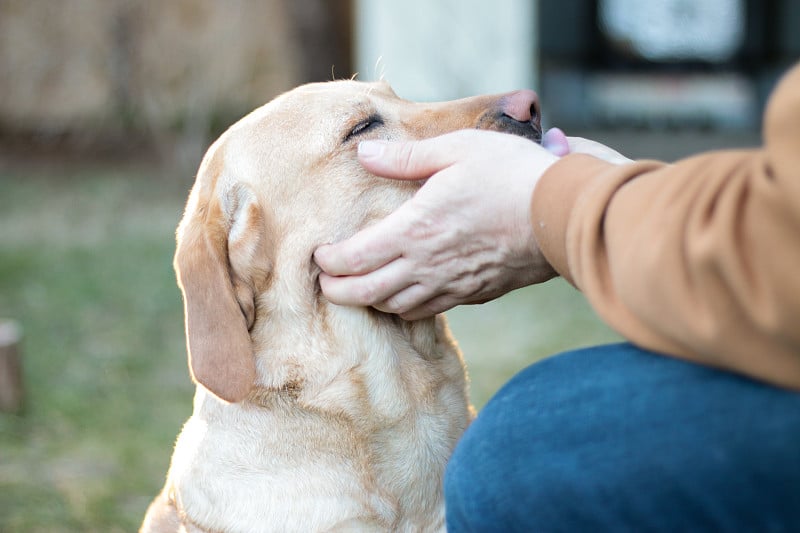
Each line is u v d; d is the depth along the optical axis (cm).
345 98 230
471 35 1185
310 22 1162
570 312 658
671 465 134
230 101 1259
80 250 858
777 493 128
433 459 223
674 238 125
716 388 133
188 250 218
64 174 1212
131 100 1272
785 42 1423
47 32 1285
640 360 145
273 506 210
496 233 176
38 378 547
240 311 214
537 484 146
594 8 1441
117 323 659
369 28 1178
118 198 1080
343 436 215
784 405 127
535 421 150
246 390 209
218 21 1245
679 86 1435
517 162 174
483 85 1195
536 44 1294
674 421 135
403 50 1184
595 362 151
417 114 232
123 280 760
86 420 487
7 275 774
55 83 1307
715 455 131
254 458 215
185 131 1237
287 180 223
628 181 142
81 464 432
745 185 119
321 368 217
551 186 153
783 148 111
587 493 141
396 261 193
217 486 215
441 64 1188
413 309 205
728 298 119
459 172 178
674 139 1245
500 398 162
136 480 414
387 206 221
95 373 559
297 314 219
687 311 123
